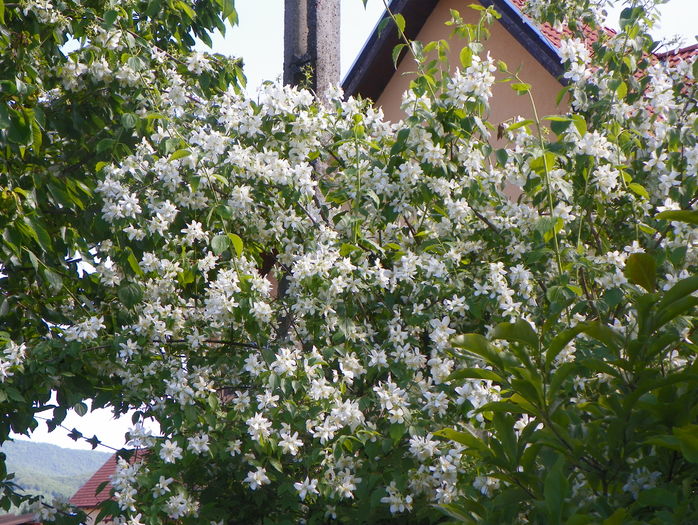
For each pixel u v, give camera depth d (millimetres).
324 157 4711
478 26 4340
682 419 2162
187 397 3795
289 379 3650
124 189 3984
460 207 3957
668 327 3062
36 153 4902
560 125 3605
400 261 4094
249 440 3740
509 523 2312
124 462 4016
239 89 5750
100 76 4734
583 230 4188
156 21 5770
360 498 3615
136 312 4266
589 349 3512
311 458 3561
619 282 3588
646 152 4207
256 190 4180
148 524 3775
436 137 3945
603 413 2436
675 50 4664
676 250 3473
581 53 4293
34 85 4941
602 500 2236
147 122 4492
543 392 2240
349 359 3857
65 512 4762
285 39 6449
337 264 3848
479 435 2557
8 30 4867
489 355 2256
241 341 4191
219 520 3891
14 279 5129
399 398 3545
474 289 3939
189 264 4051
